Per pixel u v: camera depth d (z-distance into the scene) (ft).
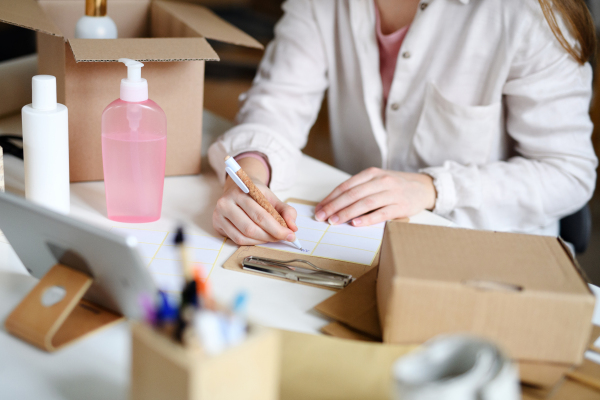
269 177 3.28
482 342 1.36
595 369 1.84
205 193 3.18
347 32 4.04
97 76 3.00
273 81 3.98
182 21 3.46
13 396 1.67
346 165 4.49
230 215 2.62
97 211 2.88
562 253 2.00
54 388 1.71
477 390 1.25
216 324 1.37
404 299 1.77
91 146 3.14
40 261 2.09
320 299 2.24
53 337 1.89
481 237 2.09
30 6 3.09
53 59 3.07
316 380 1.70
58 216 1.77
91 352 1.87
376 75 4.00
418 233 2.08
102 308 2.06
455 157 3.80
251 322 1.48
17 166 3.28
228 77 11.51
